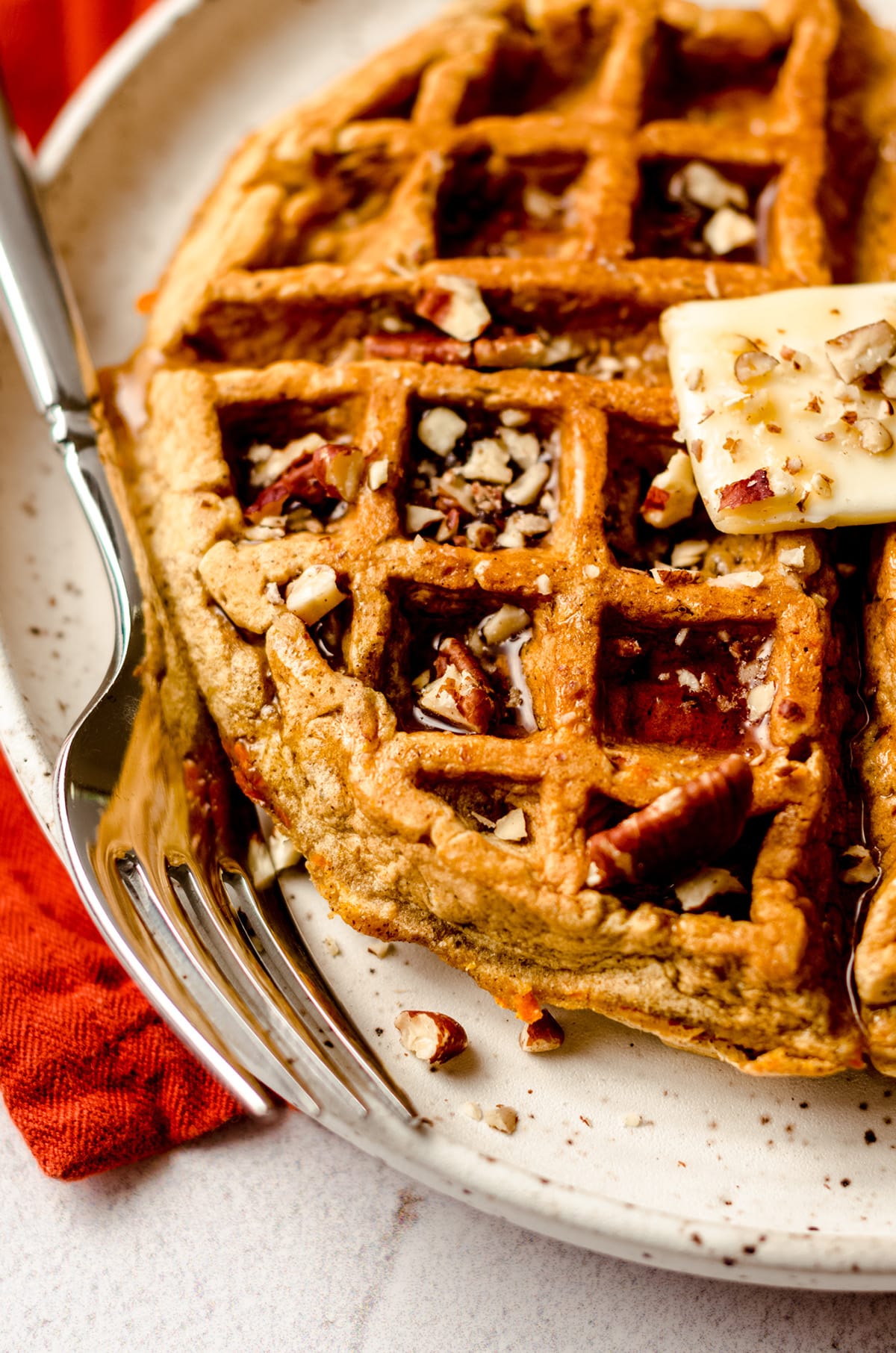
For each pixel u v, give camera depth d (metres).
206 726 0.42
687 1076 0.41
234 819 0.42
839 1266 0.39
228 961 0.41
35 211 0.46
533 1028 0.41
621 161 0.45
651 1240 0.39
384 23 0.50
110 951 0.43
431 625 0.42
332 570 0.41
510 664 0.41
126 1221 0.41
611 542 0.42
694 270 0.43
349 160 0.45
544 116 0.45
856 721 0.41
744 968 0.39
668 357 0.43
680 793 0.39
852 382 0.41
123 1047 0.42
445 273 0.43
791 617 0.41
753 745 0.40
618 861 0.39
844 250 0.45
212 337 0.44
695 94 0.47
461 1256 0.41
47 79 0.51
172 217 0.48
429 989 0.41
